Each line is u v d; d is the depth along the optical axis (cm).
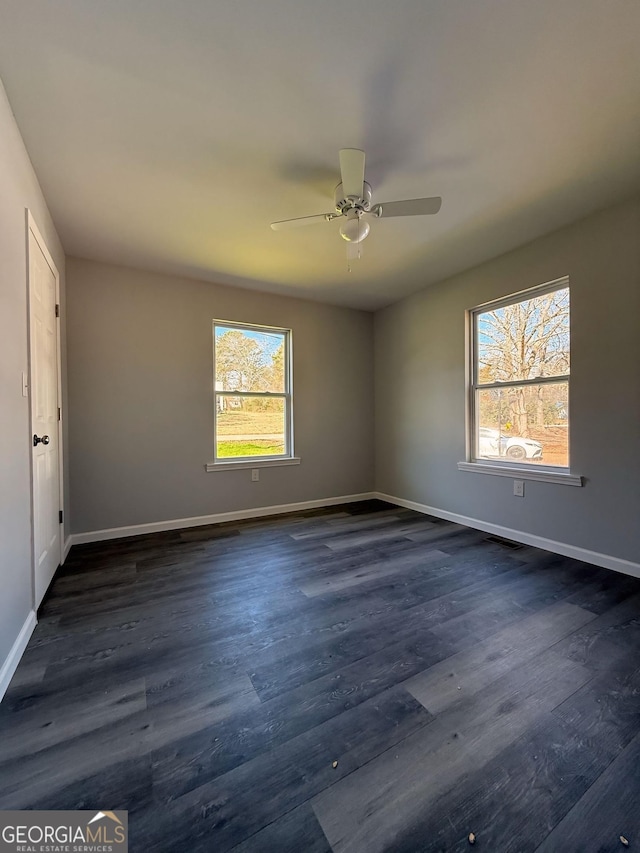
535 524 298
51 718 129
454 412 366
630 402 239
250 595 219
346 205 201
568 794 102
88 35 132
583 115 169
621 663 157
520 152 193
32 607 184
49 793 102
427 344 395
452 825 95
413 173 209
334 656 163
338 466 455
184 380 360
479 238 284
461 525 358
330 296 418
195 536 331
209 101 160
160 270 341
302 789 104
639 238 232
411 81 151
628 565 242
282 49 138
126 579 241
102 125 172
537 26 131
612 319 246
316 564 265
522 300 308
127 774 108
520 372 313
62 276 292
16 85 151
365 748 117
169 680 148
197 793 103
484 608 202
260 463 401
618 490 246
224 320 381
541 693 140
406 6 124
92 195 226
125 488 333
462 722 127
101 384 322
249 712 132
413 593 220
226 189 221
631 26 131
